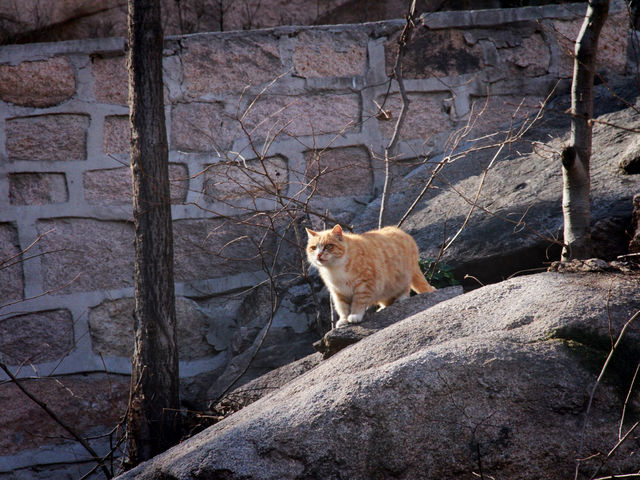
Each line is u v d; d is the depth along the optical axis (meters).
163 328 8.06
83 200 11.09
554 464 4.47
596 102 11.19
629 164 8.84
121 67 11.19
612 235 7.89
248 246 11.34
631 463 4.39
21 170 10.95
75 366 10.82
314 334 10.06
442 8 14.55
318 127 11.67
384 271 7.85
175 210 11.27
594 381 4.76
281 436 4.91
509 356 4.92
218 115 11.52
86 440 9.70
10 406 10.41
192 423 8.58
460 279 9.16
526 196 9.49
